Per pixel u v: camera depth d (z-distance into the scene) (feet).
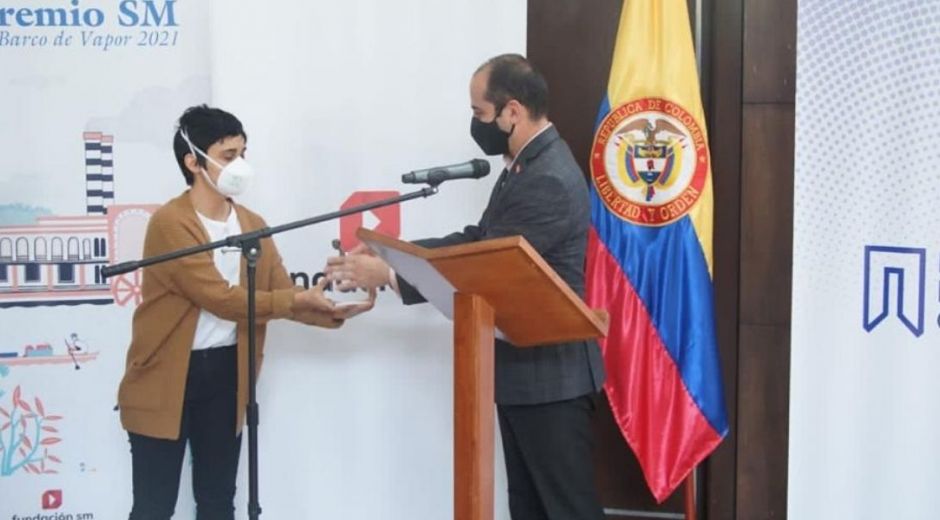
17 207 9.92
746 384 10.25
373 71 9.64
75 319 9.99
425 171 8.12
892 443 9.10
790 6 9.90
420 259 6.42
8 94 9.85
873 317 9.07
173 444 9.00
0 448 10.05
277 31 9.63
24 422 10.05
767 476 10.29
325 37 9.63
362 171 9.72
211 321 9.05
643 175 9.37
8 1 9.79
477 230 9.25
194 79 9.86
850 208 9.02
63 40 9.82
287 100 9.68
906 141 8.89
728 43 10.11
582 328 6.72
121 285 9.97
